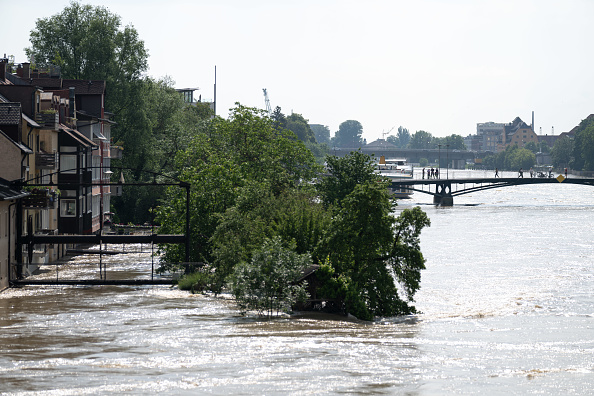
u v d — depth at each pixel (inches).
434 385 1376.7
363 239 2418.8
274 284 2226.9
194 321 2095.2
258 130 4296.3
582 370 1545.3
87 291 2719.0
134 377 1374.3
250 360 1542.8
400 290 3058.6
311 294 2345.0
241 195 3041.3
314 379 1385.3
